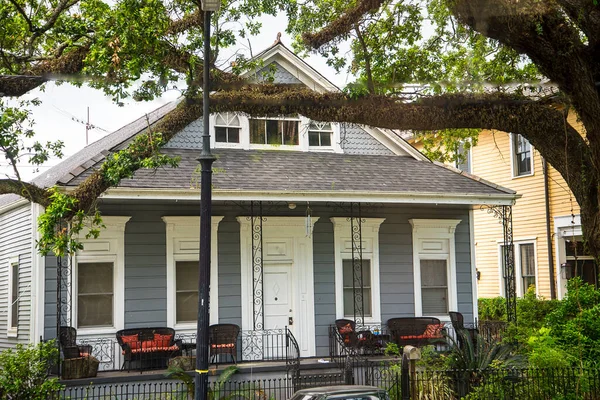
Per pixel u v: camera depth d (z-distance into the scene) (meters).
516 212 27.08
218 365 18.05
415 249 21.61
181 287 19.34
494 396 13.69
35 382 14.02
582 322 15.25
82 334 18.06
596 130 13.05
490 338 19.78
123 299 18.55
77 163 20.67
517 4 12.28
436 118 14.30
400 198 19.55
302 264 20.39
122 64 14.12
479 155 28.89
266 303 19.98
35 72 15.19
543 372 13.71
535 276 26.00
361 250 19.84
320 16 16.12
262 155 20.92
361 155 22.61
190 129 20.73
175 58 14.55
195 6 15.71
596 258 13.81
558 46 12.65
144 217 18.98
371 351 19.12
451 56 16.28
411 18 15.82
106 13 14.81
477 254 28.97
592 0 12.65
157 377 16.58
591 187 13.79
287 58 21.47
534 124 14.31
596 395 13.64
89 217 18.00
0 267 21.72
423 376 14.51
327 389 11.34
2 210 20.94
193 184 17.84
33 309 17.83
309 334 20.19
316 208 20.73
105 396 15.21
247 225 19.91
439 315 21.73
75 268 18.16
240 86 15.12
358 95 14.15
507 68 16.19
